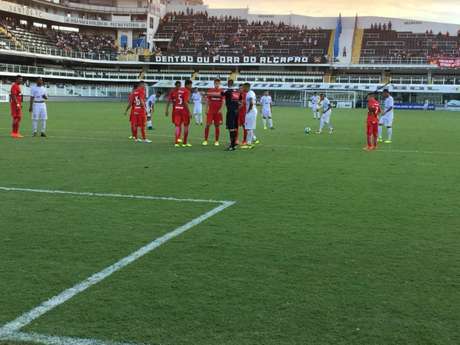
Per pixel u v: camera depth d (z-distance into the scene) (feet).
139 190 28.02
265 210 23.71
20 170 34.24
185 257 17.06
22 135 59.88
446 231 20.40
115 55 237.66
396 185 30.58
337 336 11.79
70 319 12.59
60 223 21.04
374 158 43.75
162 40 254.47
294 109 176.55
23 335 11.80
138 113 55.21
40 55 207.10
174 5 265.13
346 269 16.03
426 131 79.25
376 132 50.78
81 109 135.95
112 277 15.26
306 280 15.10
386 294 14.12
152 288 14.47
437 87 199.82
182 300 13.67
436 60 215.31
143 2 256.52
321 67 233.96
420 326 12.29
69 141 54.39
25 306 13.28
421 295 14.07
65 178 31.45
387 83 209.87
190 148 49.44
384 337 11.77
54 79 217.15
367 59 225.35
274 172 35.12
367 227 20.93
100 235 19.44
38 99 57.88
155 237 19.25
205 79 234.99
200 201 25.45
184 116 50.62
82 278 15.16
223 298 13.80
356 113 153.58
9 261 16.51
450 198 26.81
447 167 38.58
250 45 245.04
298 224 21.30
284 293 14.15
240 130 73.56
